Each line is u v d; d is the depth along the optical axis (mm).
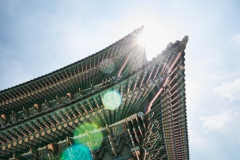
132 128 11125
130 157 11398
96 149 11719
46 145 12133
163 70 10633
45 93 17141
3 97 17344
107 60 16609
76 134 11820
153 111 11602
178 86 12078
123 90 10562
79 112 10875
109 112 10836
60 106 10836
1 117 17609
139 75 10516
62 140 12188
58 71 16469
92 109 10914
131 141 11164
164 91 11422
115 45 16688
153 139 11727
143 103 10906
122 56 16828
